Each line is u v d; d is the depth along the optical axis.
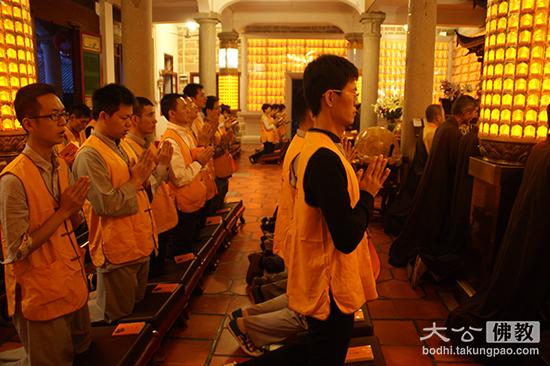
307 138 1.78
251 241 5.12
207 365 2.77
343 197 1.63
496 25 3.06
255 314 2.86
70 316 2.21
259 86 14.88
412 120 5.70
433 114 5.18
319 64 1.75
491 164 3.10
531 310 2.61
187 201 3.68
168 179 3.59
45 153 2.10
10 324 3.09
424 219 4.23
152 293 3.03
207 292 3.80
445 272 3.77
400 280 4.08
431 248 4.06
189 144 3.79
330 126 1.77
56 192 2.14
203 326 3.24
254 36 14.57
